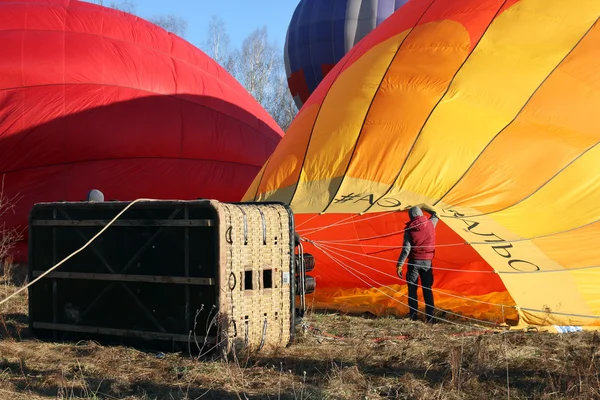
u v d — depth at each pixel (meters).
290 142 13.05
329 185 11.79
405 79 12.39
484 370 6.09
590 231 10.07
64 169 14.23
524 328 8.35
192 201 6.73
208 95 16.55
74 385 5.67
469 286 9.30
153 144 15.23
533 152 11.20
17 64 14.26
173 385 5.76
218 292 6.57
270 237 7.10
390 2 27.47
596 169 10.96
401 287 9.81
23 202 13.76
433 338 7.68
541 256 9.46
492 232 9.98
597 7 12.48
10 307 9.44
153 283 7.02
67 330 7.57
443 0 13.51
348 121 12.33
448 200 10.92
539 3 12.66
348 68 13.54
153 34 16.75
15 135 13.80
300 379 5.97
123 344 7.23
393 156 11.66
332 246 10.37
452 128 11.62
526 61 12.07
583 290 8.78
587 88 11.63
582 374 5.70
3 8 15.03
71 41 15.02
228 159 16.48
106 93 14.84
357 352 6.94
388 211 10.19
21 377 5.92
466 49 12.43
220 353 6.57
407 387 5.54
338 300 9.80
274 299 7.13
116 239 7.27
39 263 7.78
